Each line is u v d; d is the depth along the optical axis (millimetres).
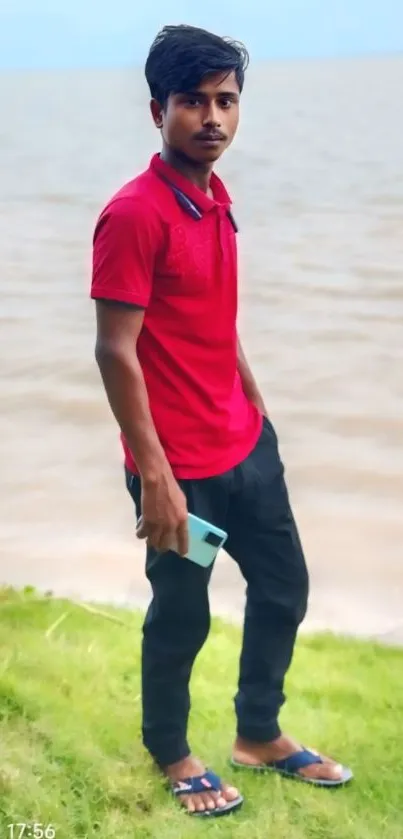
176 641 2750
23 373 10656
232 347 2686
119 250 2434
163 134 2574
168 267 2502
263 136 38719
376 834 2746
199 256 2523
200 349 2611
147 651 2791
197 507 2658
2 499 7363
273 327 12461
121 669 3520
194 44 2475
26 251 18266
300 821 2801
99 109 70875
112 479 7801
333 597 5738
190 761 2910
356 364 10914
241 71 2553
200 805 2814
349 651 4055
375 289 14336
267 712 2988
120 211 2439
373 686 3652
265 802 2889
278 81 97000
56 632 3842
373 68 125875
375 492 7586
